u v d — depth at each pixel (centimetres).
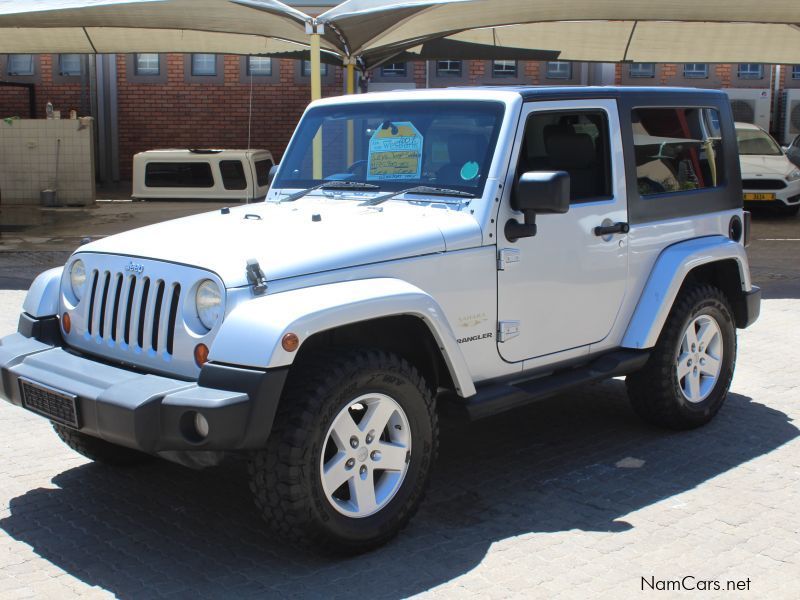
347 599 362
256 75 2148
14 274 1118
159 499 466
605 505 454
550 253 473
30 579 382
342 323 371
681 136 555
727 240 566
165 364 390
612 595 365
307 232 418
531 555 400
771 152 1656
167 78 2158
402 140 489
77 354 436
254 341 356
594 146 502
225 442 351
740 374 690
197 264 383
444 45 1545
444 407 441
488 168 450
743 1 1057
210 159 1817
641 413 553
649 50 1487
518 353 468
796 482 481
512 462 514
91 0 1109
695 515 441
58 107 2186
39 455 529
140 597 365
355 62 1438
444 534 421
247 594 367
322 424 369
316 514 372
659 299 520
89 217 1641
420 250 420
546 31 1419
